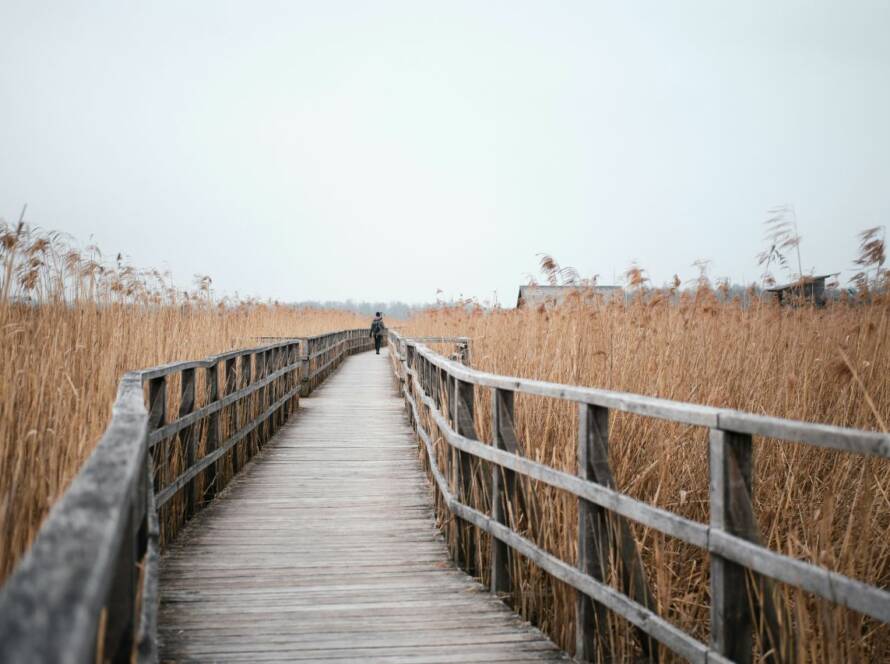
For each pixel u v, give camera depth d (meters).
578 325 6.66
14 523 2.85
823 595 2.11
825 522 3.32
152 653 2.04
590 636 3.60
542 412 5.38
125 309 7.19
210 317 10.74
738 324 7.26
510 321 8.70
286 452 9.94
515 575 4.56
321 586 4.78
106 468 1.72
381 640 3.86
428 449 7.15
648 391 5.38
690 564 4.60
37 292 5.78
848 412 5.18
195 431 6.39
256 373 10.05
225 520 6.49
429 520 6.53
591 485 3.45
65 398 4.31
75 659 0.79
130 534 1.79
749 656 2.61
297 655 3.65
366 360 31.14
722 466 2.59
